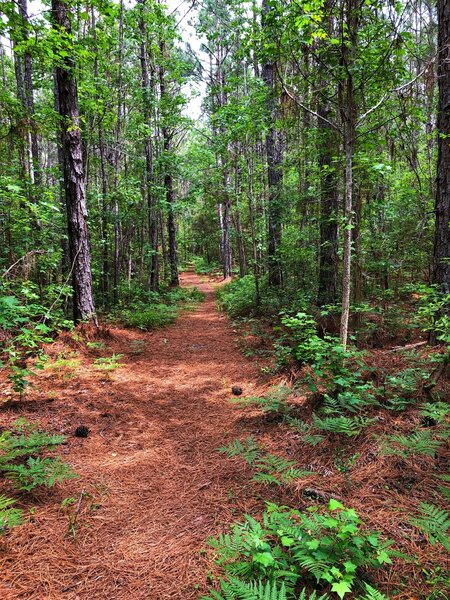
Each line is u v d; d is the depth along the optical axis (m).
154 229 16.19
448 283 5.44
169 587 2.08
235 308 11.80
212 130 19.11
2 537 2.38
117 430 4.14
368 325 6.48
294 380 5.10
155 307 12.46
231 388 5.50
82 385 5.42
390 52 4.15
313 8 3.86
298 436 3.66
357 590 1.91
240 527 2.46
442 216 5.45
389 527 2.35
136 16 12.03
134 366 6.60
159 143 16.25
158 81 15.03
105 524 2.62
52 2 6.88
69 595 2.03
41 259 7.78
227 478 3.20
